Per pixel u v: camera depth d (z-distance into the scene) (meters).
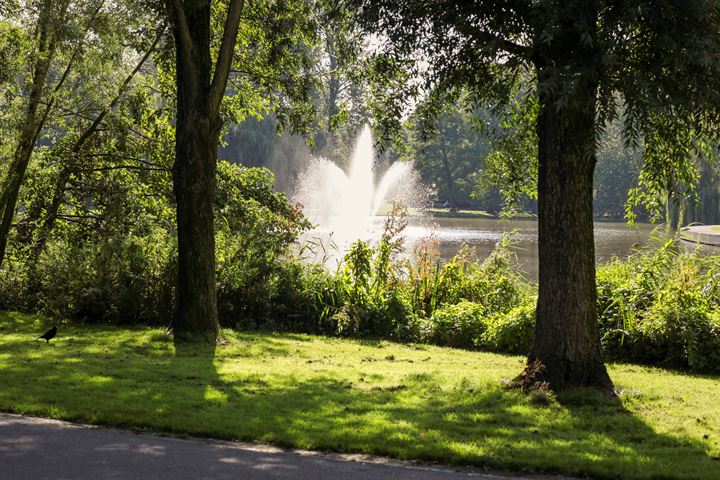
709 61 7.45
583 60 7.88
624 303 12.38
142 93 17.69
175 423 6.81
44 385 8.29
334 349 12.10
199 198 12.40
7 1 15.62
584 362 8.78
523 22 8.45
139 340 12.08
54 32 15.41
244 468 5.57
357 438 6.48
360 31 10.05
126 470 5.42
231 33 12.41
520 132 10.84
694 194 10.41
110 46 15.70
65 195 18.25
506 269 15.48
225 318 14.31
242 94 18.78
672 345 11.66
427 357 11.75
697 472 5.79
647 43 8.24
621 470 5.80
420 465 5.93
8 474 5.23
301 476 5.42
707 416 7.85
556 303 8.83
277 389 8.60
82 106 17.16
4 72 15.95
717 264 13.11
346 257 14.88
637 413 7.93
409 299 14.72
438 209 88.44
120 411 7.20
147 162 18.20
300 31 16.39
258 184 18.83
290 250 15.59
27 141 16.52
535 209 81.75
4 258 16.78
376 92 10.50
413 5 8.91
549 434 6.96
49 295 14.49
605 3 7.86
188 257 12.38
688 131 9.23
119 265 14.30
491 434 6.89
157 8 13.91
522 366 11.03
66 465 5.49
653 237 13.93
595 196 87.38
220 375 9.34
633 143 8.04
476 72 9.55
